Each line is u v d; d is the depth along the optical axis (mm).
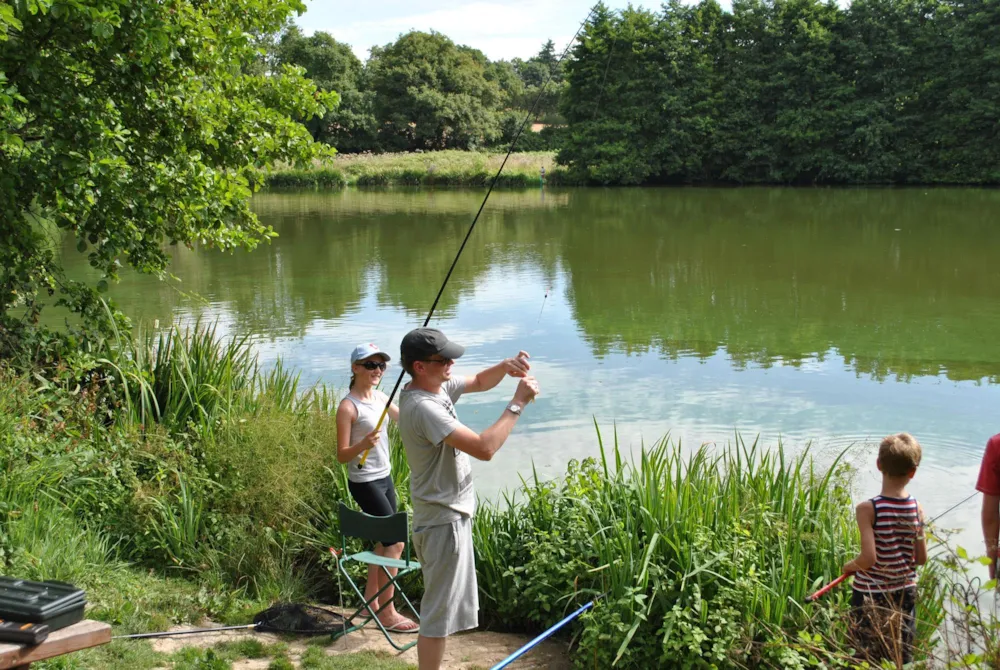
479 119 78500
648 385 9703
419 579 5102
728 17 53188
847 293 16203
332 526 5246
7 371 5809
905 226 27719
